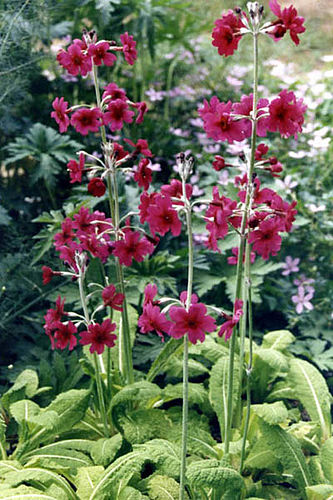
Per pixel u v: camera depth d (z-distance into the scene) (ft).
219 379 11.10
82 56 9.89
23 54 16.11
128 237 9.54
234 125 8.29
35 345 14.29
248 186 8.63
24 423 10.34
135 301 13.52
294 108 8.29
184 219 15.51
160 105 21.06
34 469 9.32
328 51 26.66
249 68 22.26
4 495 8.79
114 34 19.25
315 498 9.64
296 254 16.15
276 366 10.76
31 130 16.06
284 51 25.88
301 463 9.86
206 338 11.87
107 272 14.83
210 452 10.03
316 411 10.94
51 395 12.44
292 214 8.84
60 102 9.84
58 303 9.46
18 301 14.44
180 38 20.95
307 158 18.01
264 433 9.98
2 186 17.95
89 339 9.32
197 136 18.85
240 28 8.31
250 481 10.63
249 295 9.27
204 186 17.98
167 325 8.06
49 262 14.92
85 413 10.96
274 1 8.21
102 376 11.37
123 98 10.13
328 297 15.05
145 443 9.62
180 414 11.14
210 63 22.53
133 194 15.49
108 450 9.84
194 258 14.67
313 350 14.03
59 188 18.07
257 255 14.78
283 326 15.58
